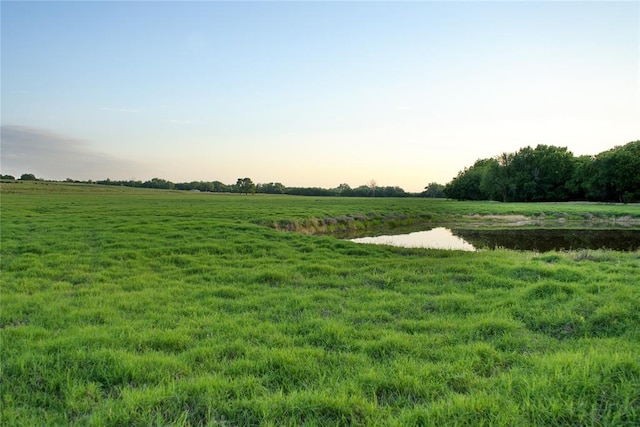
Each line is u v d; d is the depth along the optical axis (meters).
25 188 102.69
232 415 4.34
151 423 4.02
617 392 4.41
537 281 10.54
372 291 9.95
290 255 15.44
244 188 146.88
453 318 7.82
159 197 81.44
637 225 37.91
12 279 11.18
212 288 10.23
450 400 4.45
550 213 46.88
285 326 7.33
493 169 88.25
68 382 4.91
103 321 7.72
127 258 14.58
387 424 4.07
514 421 3.99
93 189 124.19
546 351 6.08
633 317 7.23
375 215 43.53
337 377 5.21
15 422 4.10
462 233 32.62
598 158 72.12
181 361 5.67
